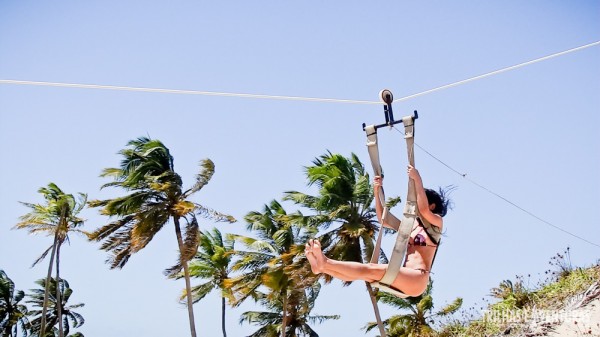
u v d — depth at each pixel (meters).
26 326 54.94
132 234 32.19
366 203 30.64
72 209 42.66
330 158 31.64
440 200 6.06
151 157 34.00
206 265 39.69
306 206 31.55
